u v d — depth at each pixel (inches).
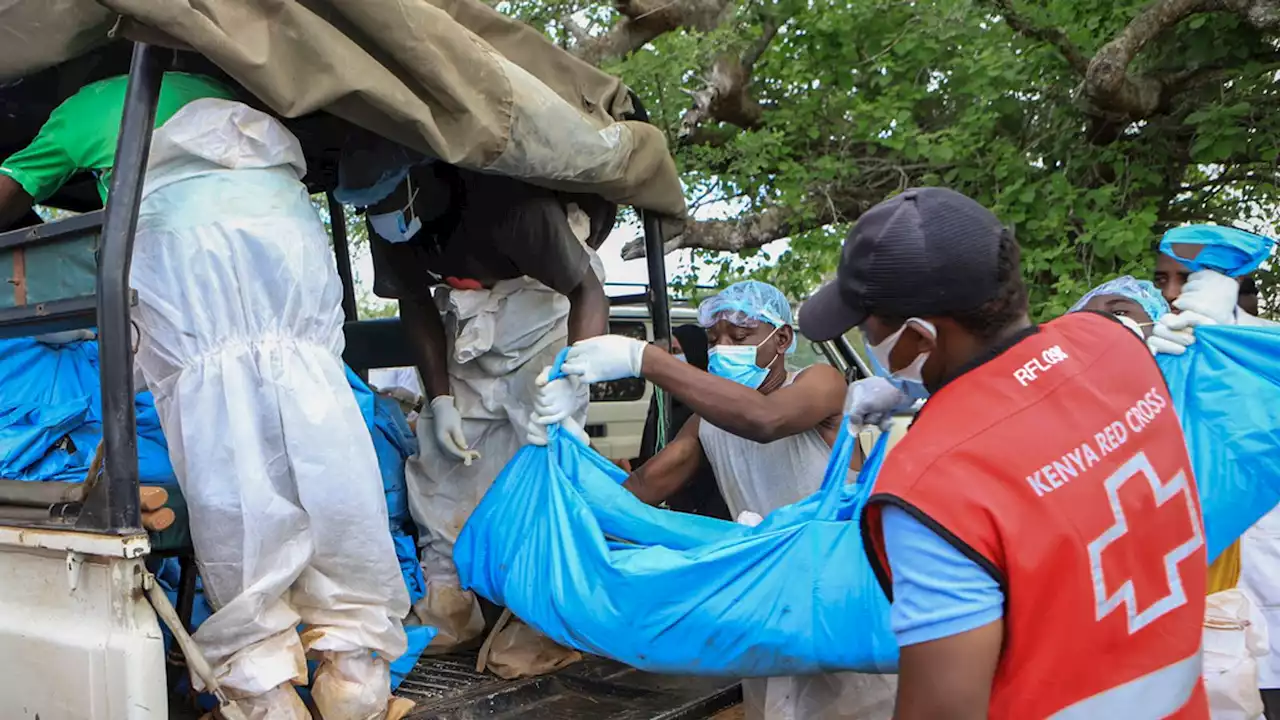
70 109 79.0
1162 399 53.8
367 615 77.7
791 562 77.4
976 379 50.8
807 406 96.4
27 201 81.7
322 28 71.3
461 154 82.0
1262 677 116.0
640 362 93.5
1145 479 50.6
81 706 67.0
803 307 56.2
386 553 78.1
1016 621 47.0
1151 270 216.5
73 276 70.2
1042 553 46.6
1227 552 108.8
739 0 258.1
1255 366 94.1
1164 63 242.8
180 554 81.9
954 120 277.3
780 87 283.3
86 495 69.6
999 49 251.6
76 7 72.6
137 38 64.6
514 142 85.8
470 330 107.8
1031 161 258.7
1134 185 240.1
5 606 73.4
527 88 87.3
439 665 101.7
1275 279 240.5
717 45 245.0
